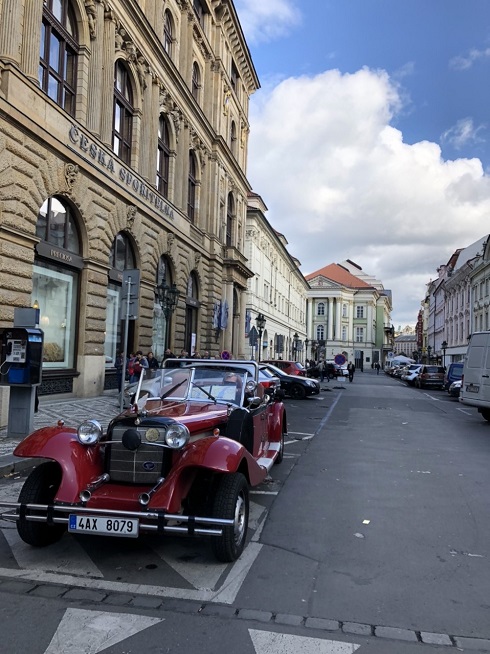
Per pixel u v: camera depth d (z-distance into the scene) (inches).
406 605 152.8
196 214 1147.9
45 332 580.1
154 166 849.5
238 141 1501.0
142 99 805.9
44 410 506.3
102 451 195.2
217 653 125.3
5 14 466.9
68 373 613.0
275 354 2320.4
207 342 1219.9
